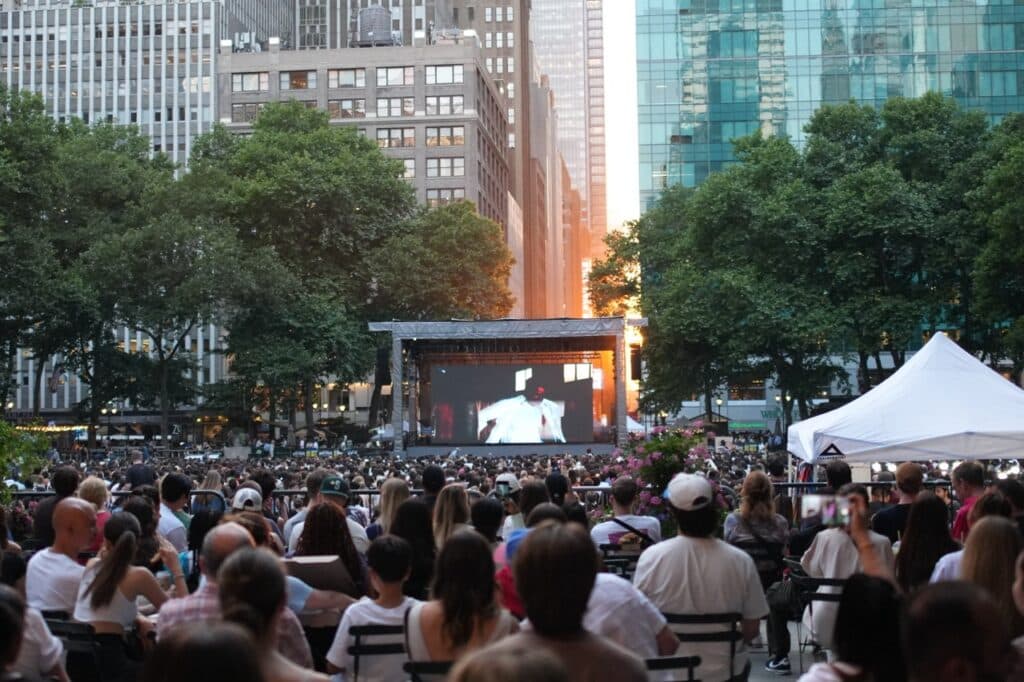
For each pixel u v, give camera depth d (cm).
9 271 5316
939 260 5359
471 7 17500
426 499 1262
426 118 12350
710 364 6028
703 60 9488
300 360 6562
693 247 6006
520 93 17450
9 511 1465
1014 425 1528
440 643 598
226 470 3000
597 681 436
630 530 1111
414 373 5662
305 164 7325
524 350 5597
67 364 7006
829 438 1591
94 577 789
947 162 5634
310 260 7375
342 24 16888
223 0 14475
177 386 7619
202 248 6272
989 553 632
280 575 524
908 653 391
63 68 14475
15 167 5409
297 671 503
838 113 5988
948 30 9225
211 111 14288
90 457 6062
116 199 6950
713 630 713
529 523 809
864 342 5481
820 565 962
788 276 5638
